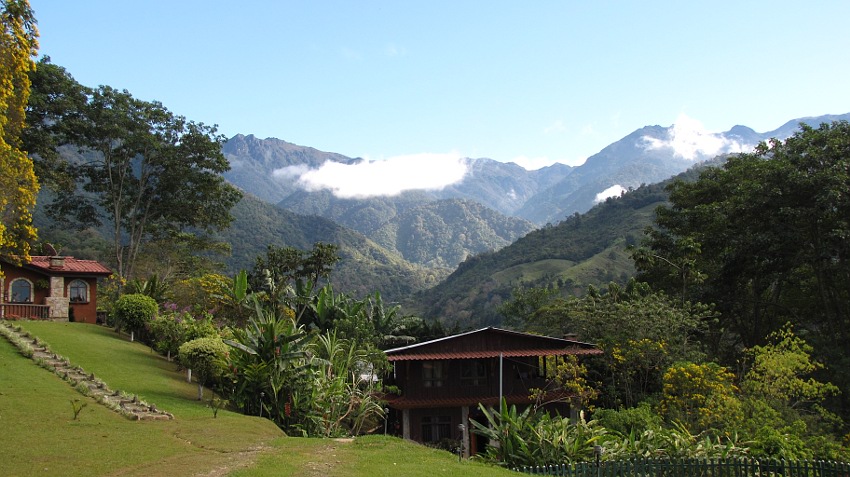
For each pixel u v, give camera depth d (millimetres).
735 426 21531
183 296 39938
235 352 20438
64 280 35969
